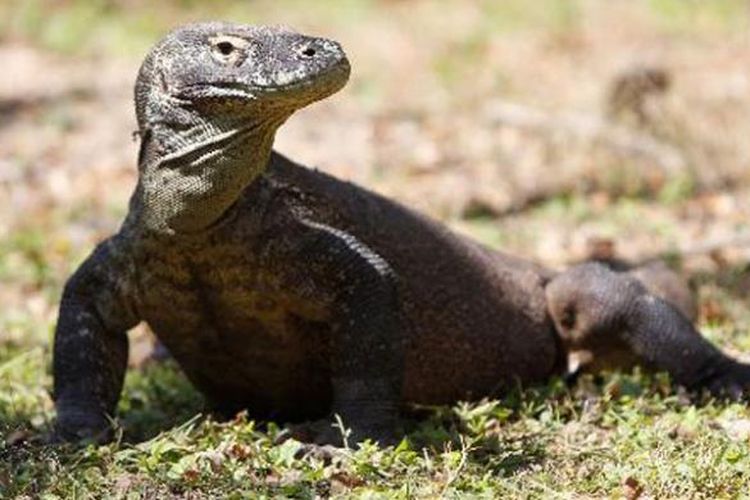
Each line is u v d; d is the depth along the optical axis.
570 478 20.16
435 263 23.78
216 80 19.58
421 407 23.91
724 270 32.16
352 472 19.89
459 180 42.41
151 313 21.97
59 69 58.75
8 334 29.08
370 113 51.25
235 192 20.12
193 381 23.31
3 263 34.25
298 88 19.11
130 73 58.00
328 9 68.81
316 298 21.38
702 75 51.66
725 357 24.83
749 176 40.50
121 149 46.78
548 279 25.62
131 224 21.50
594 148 43.66
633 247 35.25
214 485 19.48
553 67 57.22
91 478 19.75
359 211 22.80
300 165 22.16
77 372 22.09
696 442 21.09
